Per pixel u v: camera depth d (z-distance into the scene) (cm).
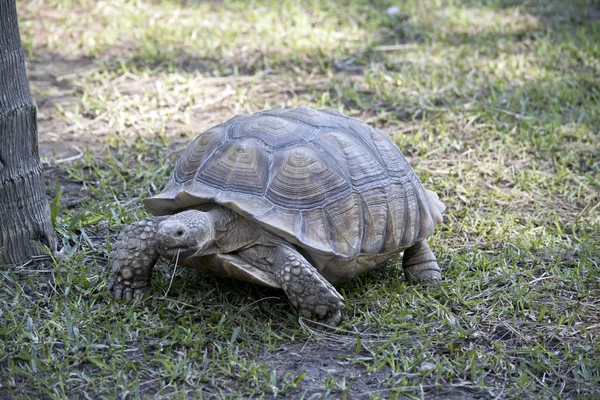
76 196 454
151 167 490
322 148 340
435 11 846
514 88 636
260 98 612
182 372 290
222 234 323
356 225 332
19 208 362
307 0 859
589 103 608
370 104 601
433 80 637
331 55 705
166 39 724
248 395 284
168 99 597
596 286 374
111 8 820
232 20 797
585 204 473
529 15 848
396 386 293
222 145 341
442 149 531
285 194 323
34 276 356
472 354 310
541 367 307
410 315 341
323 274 339
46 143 529
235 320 327
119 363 296
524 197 477
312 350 315
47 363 292
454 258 397
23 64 358
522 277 379
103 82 629
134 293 339
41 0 834
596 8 879
